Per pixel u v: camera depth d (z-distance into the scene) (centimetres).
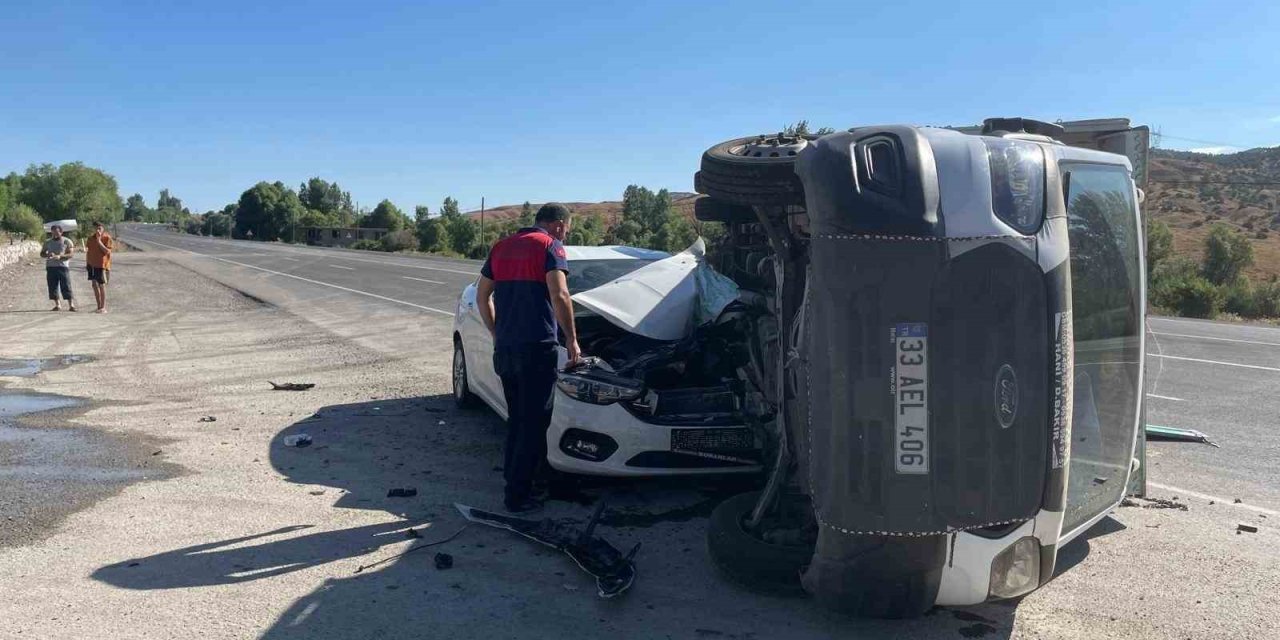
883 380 299
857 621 379
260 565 430
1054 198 319
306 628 364
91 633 356
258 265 3672
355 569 427
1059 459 318
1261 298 2950
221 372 1008
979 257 298
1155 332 1655
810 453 321
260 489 551
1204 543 477
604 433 504
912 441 301
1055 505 321
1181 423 785
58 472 586
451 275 2978
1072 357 322
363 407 805
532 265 499
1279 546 473
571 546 436
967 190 301
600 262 752
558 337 586
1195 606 397
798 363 373
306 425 730
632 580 401
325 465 607
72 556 438
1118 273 407
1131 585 420
